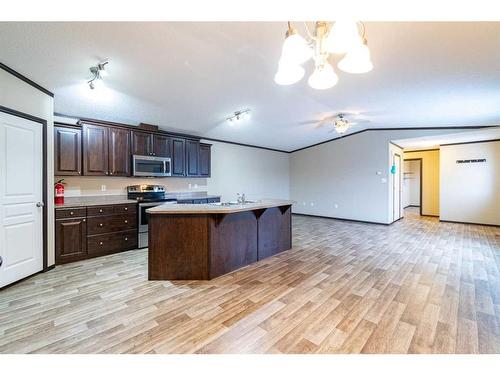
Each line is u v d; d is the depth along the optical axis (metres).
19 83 2.73
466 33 2.09
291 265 3.41
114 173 4.10
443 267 3.32
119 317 2.12
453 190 6.62
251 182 7.30
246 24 2.09
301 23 2.06
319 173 7.75
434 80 3.10
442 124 5.38
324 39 1.61
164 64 2.74
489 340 1.81
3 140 2.58
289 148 8.12
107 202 3.93
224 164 6.55
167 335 1.88
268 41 2.37
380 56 2.53
